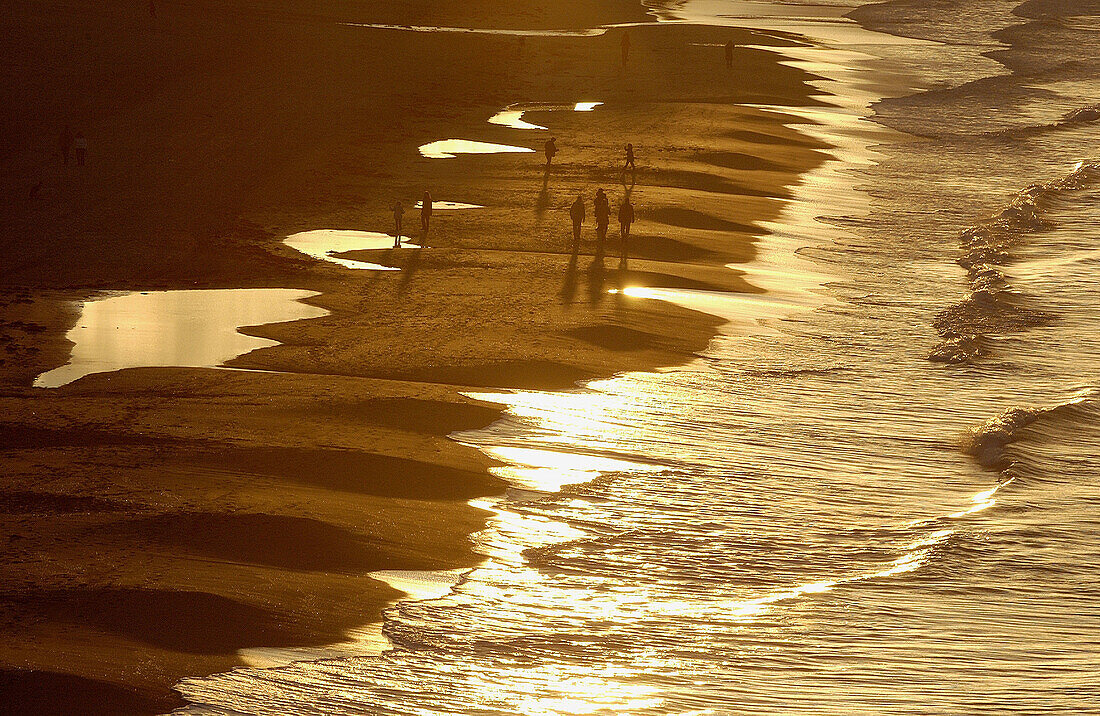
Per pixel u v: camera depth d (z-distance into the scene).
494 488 77.44
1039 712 52.59
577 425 89.19
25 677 52.94
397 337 108.75
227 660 55.91
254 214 152.38
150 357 102.94
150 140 187.25
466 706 52.78
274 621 59.59
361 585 64.06
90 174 167.50
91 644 56.22
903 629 60.72
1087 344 109.44
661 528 72.56
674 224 153.50
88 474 76.62
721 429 89.44
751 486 79.19
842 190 174.50
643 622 61.12
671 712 52.47
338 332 110.25
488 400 93.62
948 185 177.38
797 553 69.81
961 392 98.19
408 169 177.75
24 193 158.12
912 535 72.06
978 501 77.31
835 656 57.69
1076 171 180.50
